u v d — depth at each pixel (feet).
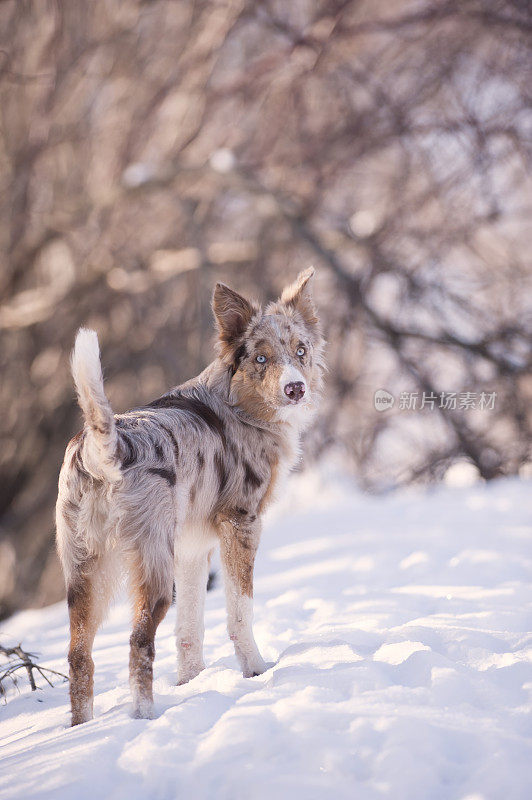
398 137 59.36
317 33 57.41
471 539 28.73
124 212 60.59
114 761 11.69
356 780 10.44
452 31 58.90
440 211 59.77
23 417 63.87
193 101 59.82
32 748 13.10
